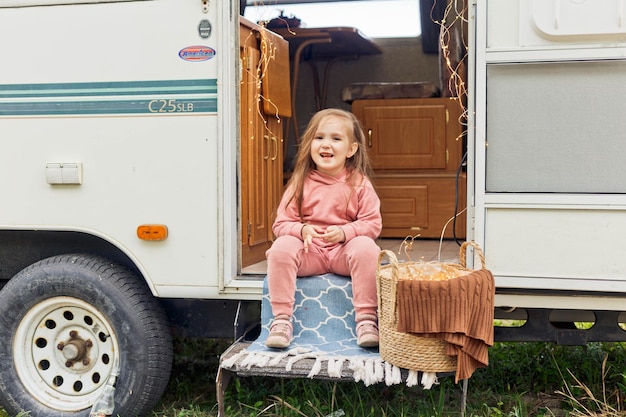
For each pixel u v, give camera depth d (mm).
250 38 3826
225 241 3363
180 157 3363
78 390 3629
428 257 3889
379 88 4910
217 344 4914
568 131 3082
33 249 3777
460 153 4719
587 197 3064
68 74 3422
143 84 3369
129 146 3395
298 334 3285
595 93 3059
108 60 3391
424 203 4711
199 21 3320
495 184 3131
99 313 3461
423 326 2826
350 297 3326
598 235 3078
